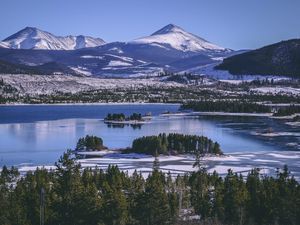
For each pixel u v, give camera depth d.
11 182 131.50
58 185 98.88
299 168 170.50
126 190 113.75
